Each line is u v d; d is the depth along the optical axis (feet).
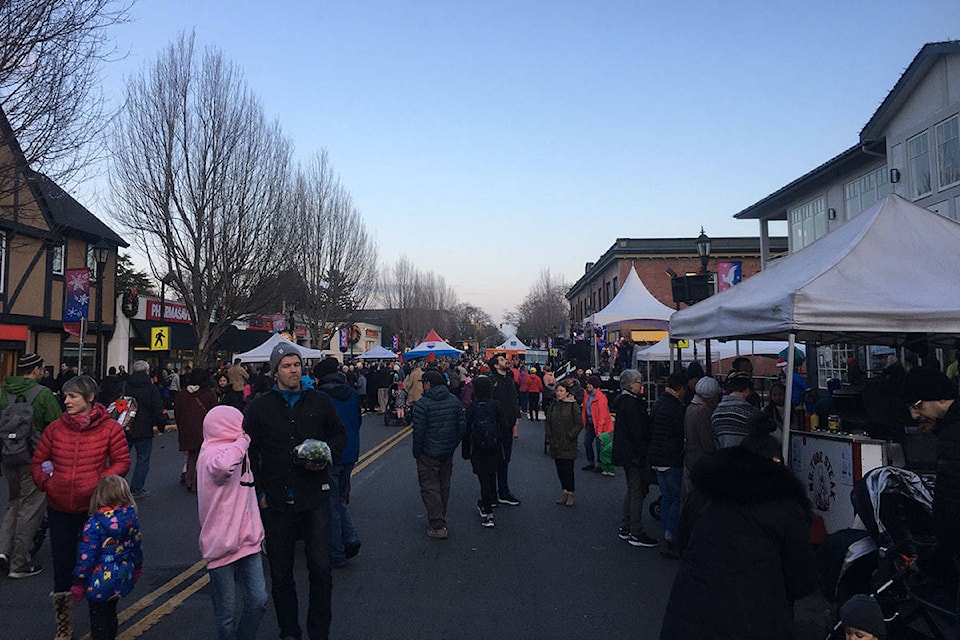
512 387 38.96
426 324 270.87
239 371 43.68
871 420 21.86
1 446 21.12
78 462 16.55
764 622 9.43
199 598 19.29
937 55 52.01
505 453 32.19
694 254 148.46
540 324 275.59
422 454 25.98
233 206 80.59
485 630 16.83
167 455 51.24
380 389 85.35
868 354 64.64
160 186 76.64
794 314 18.90
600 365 96.58
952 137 51.55
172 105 76.28
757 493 9.90
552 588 20.10
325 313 126.41
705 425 21.66
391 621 17.43
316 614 15.17
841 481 18.99
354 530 23.15
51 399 22.35
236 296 81.82
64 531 16.47
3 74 32.30
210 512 13.83
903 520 13.39
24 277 71.67
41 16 32.86
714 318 24.82
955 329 18.42
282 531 14.98
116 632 15.67
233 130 80.23
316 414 15.58
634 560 23.07
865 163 65.87
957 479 11.00
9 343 69.36
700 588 9.78
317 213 125.70
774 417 29.32
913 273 20.22
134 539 15.26
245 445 14.14
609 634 16.58
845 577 14.39
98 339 62.75
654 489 37.22
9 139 32.99
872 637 11.21
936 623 15.30
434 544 25.14
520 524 28.37
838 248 22.02
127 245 91.71
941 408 13.12
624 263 150.41
